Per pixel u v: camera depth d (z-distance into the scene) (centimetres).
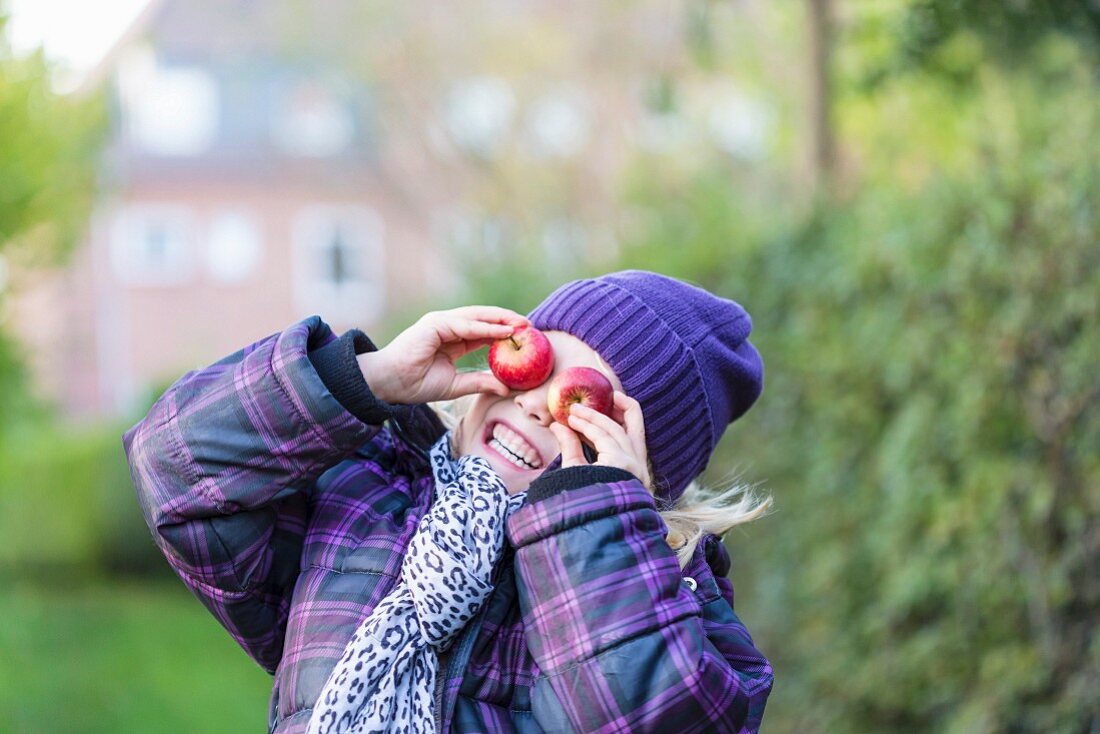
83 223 598
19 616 786
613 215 1184
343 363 180
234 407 176
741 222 516
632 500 169
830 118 502
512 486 187
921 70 380
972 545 331
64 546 1059
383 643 165
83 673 654
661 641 161
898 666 359
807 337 401
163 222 2091
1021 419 317
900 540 355
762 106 799
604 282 197
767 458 424
